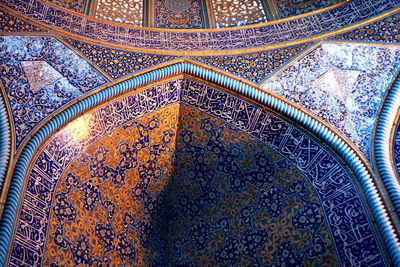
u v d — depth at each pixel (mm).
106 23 6500
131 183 6242
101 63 6141
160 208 6410
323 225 5730
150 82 6207
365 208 5520
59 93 5789
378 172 5672
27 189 5074
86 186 5789
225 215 6289
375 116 6035
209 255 6180
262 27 6695
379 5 6441
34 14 6090
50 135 5527
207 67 6352
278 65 6379
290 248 5836
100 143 5984
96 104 5891
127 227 6082
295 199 6004
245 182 6301
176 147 6473
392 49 6246
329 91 6219
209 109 6410
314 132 6059
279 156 6207
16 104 5512
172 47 6477
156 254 6219
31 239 4918
